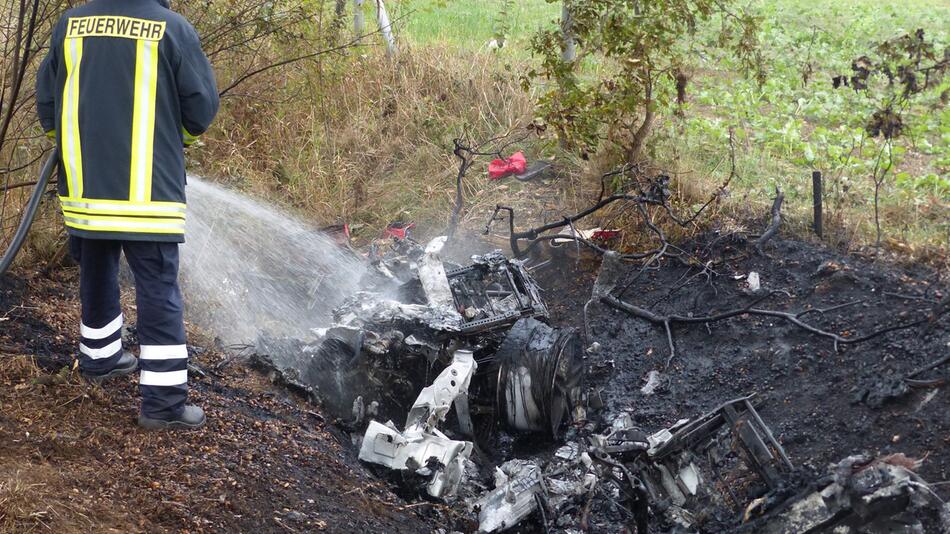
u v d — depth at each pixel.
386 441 4.41
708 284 6.13
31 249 5.78
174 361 3.99
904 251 5.97
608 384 5.66
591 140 7.43
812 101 9.78
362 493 4.11
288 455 4.20
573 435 5.13
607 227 7.14
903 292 5.25
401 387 5.12
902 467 3.46
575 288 6.75
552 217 7.64
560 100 7.44
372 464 4.43
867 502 3.38
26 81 5.67
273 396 4.88
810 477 3.83
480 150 8.74
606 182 7.62
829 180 7.40
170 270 3.96
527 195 8.09
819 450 4.30
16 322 4.76
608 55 7.38
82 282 4.16
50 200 5.96
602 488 4.54
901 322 4.91
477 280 5.70
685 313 6.03
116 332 4.32
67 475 3.45
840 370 4.81
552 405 4.99
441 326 5.02
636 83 7.30
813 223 6.52
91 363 4.28
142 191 3.81
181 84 3.87
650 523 4.21
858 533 3.51
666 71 7.50
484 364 5.22
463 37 11.79
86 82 3.79
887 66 5.77
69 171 3.85
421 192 8.34
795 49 12.14
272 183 8.12
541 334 5.07
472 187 8.27
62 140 3.87
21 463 3.44
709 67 11.28
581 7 7.23
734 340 5.55
